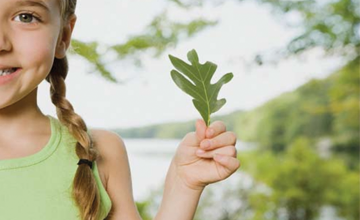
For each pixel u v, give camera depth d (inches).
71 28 55.6
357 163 360.2
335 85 315.6
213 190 287.9
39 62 48.0
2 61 46.3
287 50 230.4
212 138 47.3
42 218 49.4
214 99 46.0
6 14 46.5
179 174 51.6
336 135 369.7
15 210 49.0
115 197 55.1
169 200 51.7
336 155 362.9
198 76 45.4
